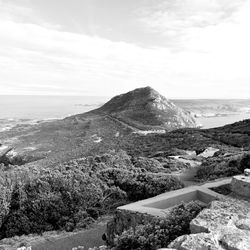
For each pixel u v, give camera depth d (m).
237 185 9.41
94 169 20.36
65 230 11.71
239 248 4.16
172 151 38.69
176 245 4.36
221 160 19.22
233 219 5.29
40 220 12.48
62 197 13.39
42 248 9.72
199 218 5.28
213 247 4.16
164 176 16.06
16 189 13.86
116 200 14.80
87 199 13.74
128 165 23.61
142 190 14.95
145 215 7.92
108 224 9.02
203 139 48.56
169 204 9.48
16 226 12.16
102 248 7.62
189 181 17.47
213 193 9.82
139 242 5.63
